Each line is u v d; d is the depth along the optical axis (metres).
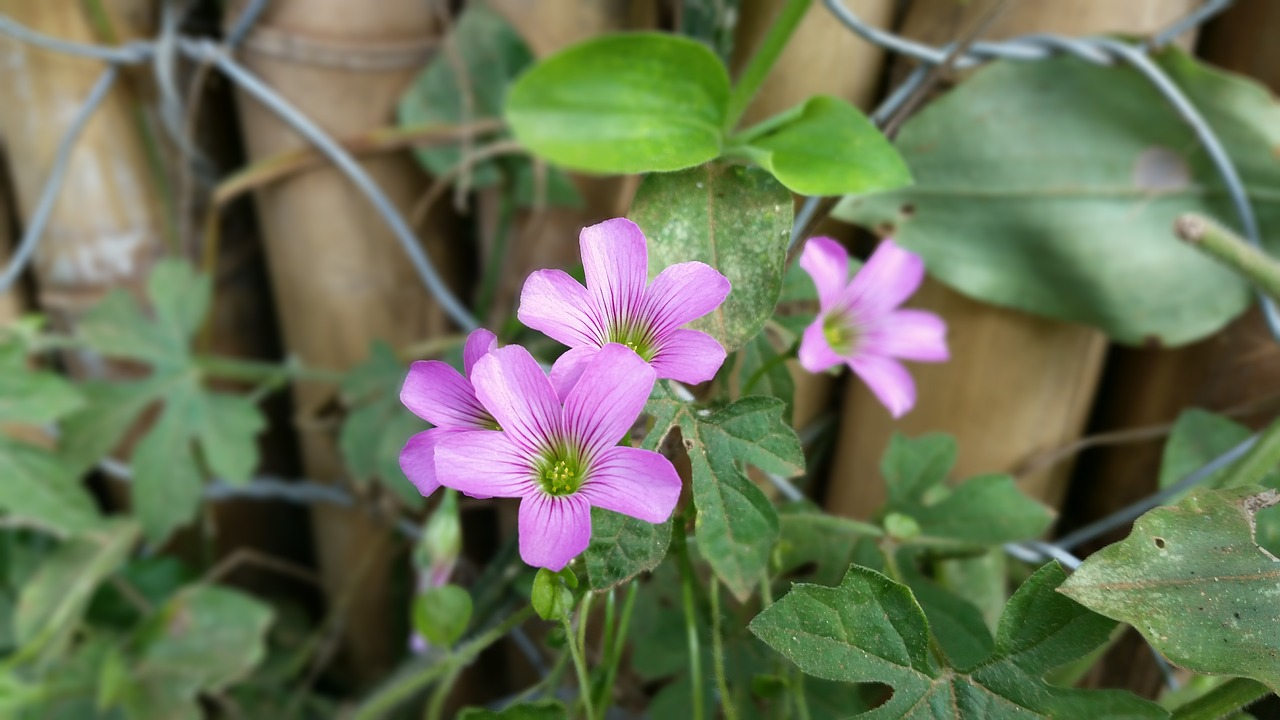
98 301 0.20
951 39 0.14
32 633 0.18
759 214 0.11
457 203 0.18
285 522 0.24
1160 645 0.09
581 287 0.10
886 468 0.14
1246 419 0.15
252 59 0.18
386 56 0.18
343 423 0.19
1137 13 0.14
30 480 0.18
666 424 0.10
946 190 0.14
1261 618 0.09
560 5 0.17
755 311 0.10
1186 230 0.13
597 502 0.09
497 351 0.10
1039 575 0.10
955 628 0.12
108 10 0.18
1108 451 0.17
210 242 0.19
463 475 0.09
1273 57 0.14
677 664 0.14
